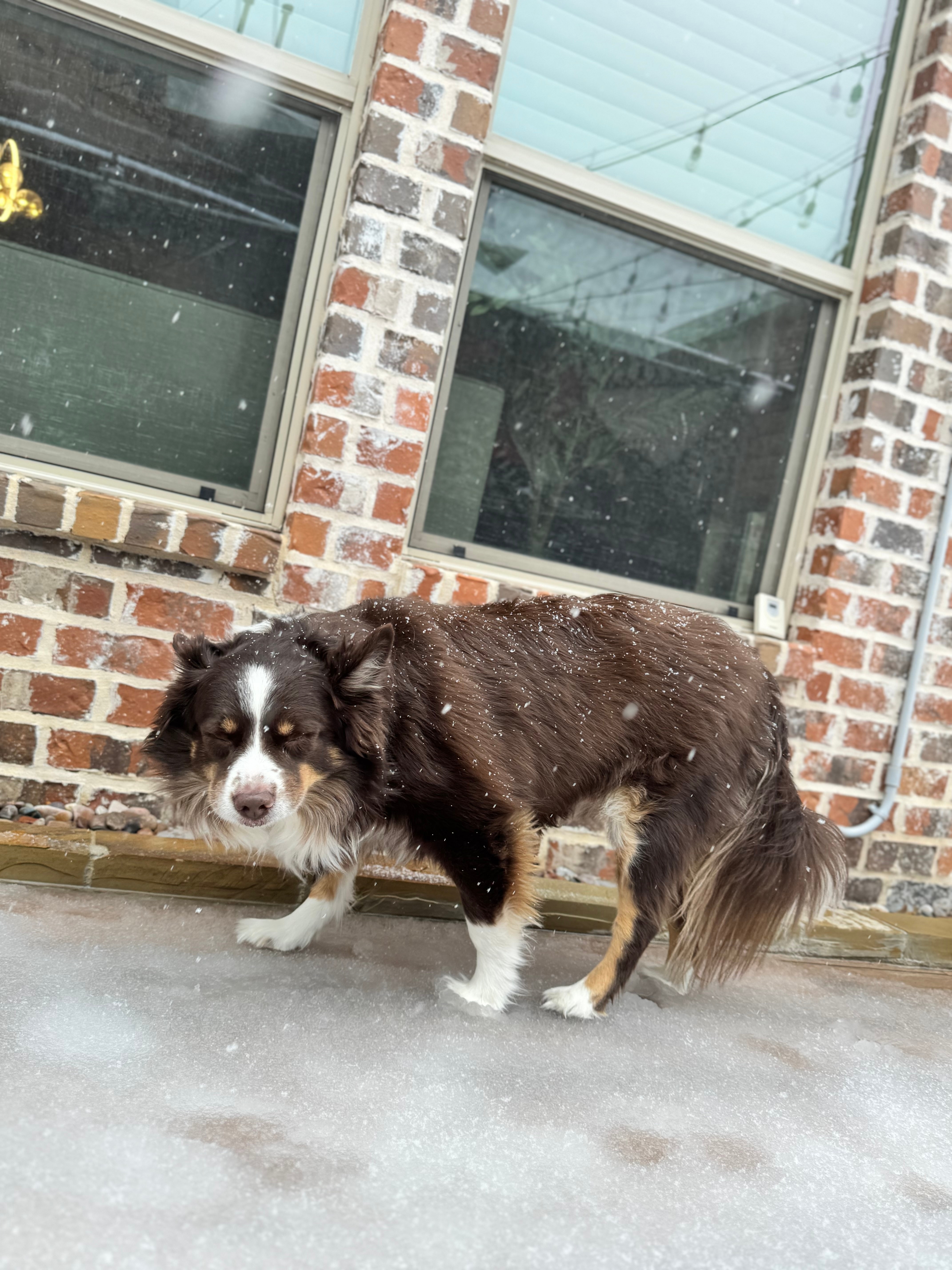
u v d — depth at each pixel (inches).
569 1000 98.4
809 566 148.5
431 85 119.1
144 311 121.6
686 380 148.3
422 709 94.3
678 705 101.5
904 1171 77.2
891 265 144.6
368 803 95.1
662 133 141.9
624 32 137.1
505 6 121.0
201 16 119.0
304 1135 68.2
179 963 93.8
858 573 144.3
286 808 87.1
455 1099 77.1
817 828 108.7
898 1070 97.3
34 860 104.3
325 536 119.9
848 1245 65.6
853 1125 84.1
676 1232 64.0
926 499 147.3
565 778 100.0
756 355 151.2
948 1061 101.8
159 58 117.9
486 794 94.0
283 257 125.5
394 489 122.4
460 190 122.0
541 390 140.6
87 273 119.0
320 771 92.3
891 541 145.7
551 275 138.8
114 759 116.0
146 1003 84.2
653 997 108.7
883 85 149.5
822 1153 78.1
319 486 118.9
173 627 116.4
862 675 145.8
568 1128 75.7
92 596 113.1
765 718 107.3
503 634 101.3
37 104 115.0
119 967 90.3
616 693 100.9
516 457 140.3
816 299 152.4
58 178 116.8
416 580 124.4
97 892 107.0
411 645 97.3
